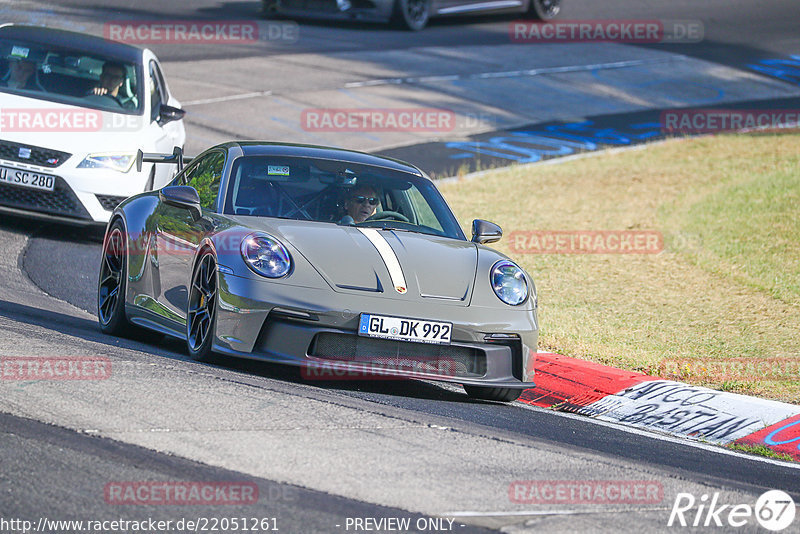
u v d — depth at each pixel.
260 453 16.53
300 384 22.31
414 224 26.05
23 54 43.09
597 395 25.73
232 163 26.11
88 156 39.72
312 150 27.66
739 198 51.50
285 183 25.80
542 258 42.97
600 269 41.28
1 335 23.14
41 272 34.97
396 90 76.44
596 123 73.81
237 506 14.32
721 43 102.50
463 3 99.00
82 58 43.84
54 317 28.41
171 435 16.97
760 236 44.94
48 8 89.50
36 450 15.78
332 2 91.38
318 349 21.92
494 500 15.66
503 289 23.83
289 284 22.06
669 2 119.75
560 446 19.80
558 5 106.56
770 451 22.67
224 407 18.84
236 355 22.12
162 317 25.67
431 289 22.94
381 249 23.66
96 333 27.23
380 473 16.28
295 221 24.58
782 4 122.81
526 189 56.34
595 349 29.86
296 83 75.38
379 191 26.41
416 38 94.50
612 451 20.38
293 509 14.41
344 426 18.64
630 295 37.56
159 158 32.00
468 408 22.91
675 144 67.62
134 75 44.12
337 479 15.77
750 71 92.38
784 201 49.72
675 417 24.48
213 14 95.75
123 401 18.55
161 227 26.41
